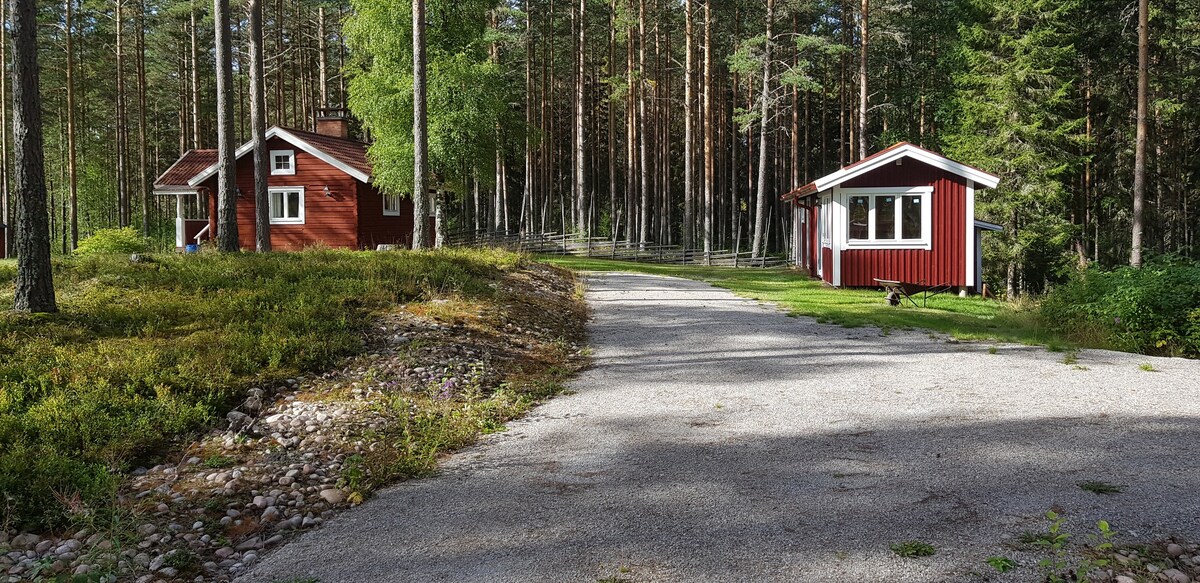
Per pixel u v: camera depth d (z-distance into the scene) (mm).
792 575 3916
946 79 38812
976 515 4621
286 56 44750
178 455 6781
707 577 3938
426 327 10961
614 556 4254
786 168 56312
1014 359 10000
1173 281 12273
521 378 9242
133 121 48344
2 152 31172
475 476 5891
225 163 19094
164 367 8422
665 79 46406
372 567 4320
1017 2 28578
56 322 9938
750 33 40406
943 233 19734
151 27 43219
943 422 6871
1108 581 3719
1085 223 33219
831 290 19766
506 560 4281
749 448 6266
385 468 6086
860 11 32719
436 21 29734
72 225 32688
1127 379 8594
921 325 13125
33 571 4520
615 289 18703
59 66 40281
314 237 29797
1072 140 28422
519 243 38094
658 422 7199
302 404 7934
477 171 30984
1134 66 31781
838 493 5117
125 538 5000
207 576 4461
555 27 44156
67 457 6070
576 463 6059
